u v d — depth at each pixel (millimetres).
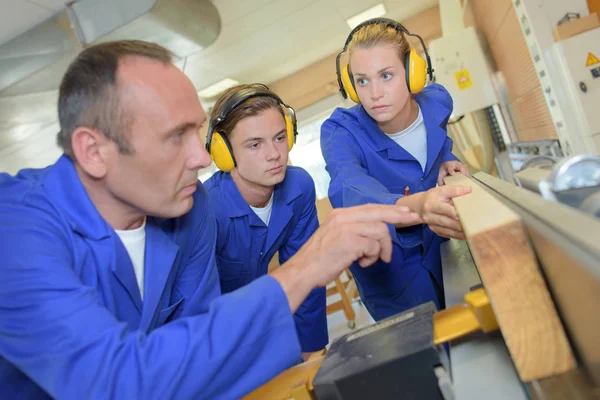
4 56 2887
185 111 733
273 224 1591
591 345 375
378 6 4570
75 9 2789
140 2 2650
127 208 839
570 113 1995
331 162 1351
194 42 3113
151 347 588
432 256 1371
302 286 684
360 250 708
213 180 1583
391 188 1419
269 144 1313
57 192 788
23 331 601
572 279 358
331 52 5609
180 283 1036
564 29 1898
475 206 594
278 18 3980
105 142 723
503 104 3715
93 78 704
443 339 520
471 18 3811
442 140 1403
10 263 629
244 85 1328
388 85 1216
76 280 643
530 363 440
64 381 574
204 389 595
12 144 4258
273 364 636
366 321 3705
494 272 454
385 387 470
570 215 400
